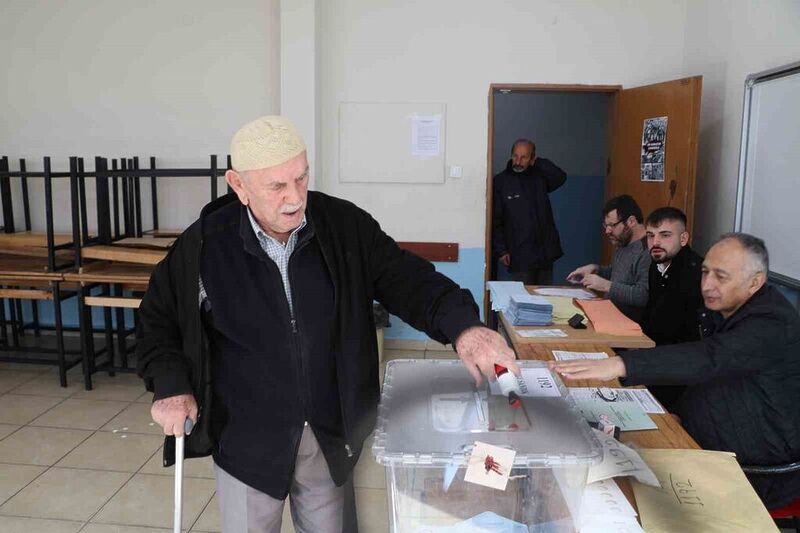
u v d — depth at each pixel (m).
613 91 4.53
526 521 1.05
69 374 4.25
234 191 1.36
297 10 4.34
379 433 1.06
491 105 4.55
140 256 3.84
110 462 3.01
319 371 1.39
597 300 2.97
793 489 1.79
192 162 4.72
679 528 1.20
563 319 2.71
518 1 4.46
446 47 4.52
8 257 4.33
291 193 1.25
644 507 1.26
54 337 5.02
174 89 4.67
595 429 1.56
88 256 3.96
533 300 2.72
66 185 4.80
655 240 2.78
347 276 1.41
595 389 1.96
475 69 4.54
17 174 3.80
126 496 2.71
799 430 1.80
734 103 3.58
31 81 4.74
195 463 3.00
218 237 1.38
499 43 4.50
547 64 4.50
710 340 1.75
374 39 4.54
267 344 1.37
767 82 3.09
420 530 1.05
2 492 2.73
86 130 4.76
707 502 1.28
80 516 2.56
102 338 5.00
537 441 1.04
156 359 1.45
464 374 1.30
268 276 1.37
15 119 4.79
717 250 1.85
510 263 4.87
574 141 6.27
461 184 4.65
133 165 4.66
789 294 2.94
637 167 4.25
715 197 3.87
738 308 1.85
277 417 1.39
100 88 4.70
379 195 4.70
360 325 1.42
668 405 2.56
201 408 1.41
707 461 1.43
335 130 4.64
